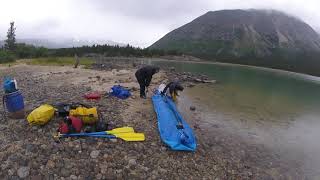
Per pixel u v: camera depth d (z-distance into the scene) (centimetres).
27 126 1038
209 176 888
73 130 1012
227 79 3900
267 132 1447
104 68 3825
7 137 945
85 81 2370
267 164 1052
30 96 1580
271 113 1895
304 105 2325
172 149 1003
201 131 1318
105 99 1627
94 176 794
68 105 1226
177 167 905
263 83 3847
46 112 1051
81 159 855
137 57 11706
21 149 861
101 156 885
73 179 769
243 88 3016
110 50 11738
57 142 929
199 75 3922
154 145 1027
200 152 1041
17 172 759
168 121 1253
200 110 1747
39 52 7475
